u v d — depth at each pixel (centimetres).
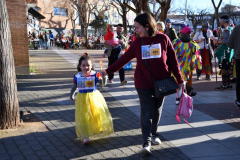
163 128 426
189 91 379
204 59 829
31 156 328
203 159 321
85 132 350
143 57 313
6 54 404
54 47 3238
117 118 477
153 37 317
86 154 334
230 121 460
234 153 337
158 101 339
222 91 706
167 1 1205
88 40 3148
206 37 812
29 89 710
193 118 476
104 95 654
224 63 712
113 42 749
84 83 364
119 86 763
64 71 1047
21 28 923
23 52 941
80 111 359
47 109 527
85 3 3353
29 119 465
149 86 320
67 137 389
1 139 377
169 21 746
